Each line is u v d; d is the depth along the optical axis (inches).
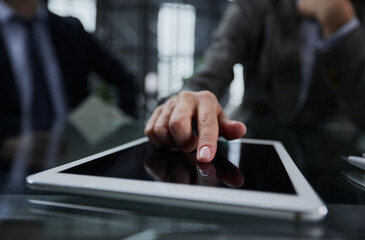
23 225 5.6
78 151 16.1
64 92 59.6
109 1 305.0
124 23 315.9
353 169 12.4
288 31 38.6
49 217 6.1
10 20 54.9
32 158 13.9
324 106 39.7
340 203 7.5
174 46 336.2
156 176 8.4
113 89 74.0
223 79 36.7
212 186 7.4
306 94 39.5
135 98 69.5
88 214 6.3
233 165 10.3
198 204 6.5
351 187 9.3
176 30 334.3
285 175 8.8
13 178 9.9
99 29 303.1
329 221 6.1
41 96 57.3
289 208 5.9
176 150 13.6
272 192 7.0
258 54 42.7
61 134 24.1
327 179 10.5
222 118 14.4
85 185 7.3
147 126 14.5
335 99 39.3
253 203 6.2
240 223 5.9
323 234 5.4
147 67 329.1
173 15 331.0
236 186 7.5
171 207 6.8
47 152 15.7
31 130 26.1
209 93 15.4
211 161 10.9
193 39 340.5
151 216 6.2
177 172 8.9
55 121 36.0
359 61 30.1
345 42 30.1
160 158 11.3
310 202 6.3
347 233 5.4
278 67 39.3
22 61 56.0
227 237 5.2
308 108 39.8
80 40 62.5
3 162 12.8
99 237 5.1
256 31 41.0
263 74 41.4
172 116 12.9
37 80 57.1
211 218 6.1
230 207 6.3
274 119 41.2
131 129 30.2
